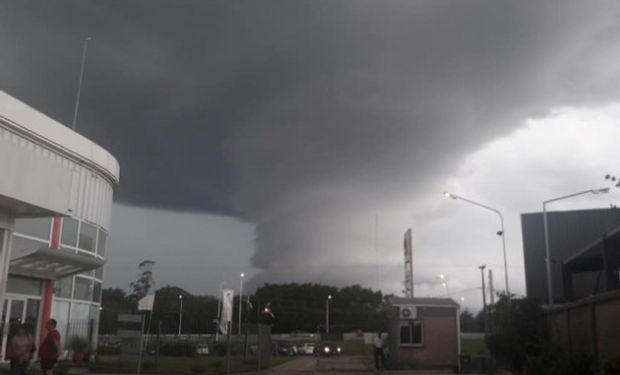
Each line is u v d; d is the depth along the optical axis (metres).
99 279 37.81
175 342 47.09
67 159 31.62
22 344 16.55
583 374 23.20
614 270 33.03
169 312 106.00
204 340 65.19
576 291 51.56
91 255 35.00
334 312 124.56
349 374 32.78
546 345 29.81
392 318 38.53
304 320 124.56
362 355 60.75
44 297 30.41
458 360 35.22
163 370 28.94
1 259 16.36
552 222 59.53
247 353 34.38
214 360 37.16
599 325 23.20
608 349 22.23
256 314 109.44
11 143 15.38
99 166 35.44
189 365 31.88
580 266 42.75
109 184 38.41
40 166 16.31
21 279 29.03
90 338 35.28
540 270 58.94
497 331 34.50
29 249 24.83
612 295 21.64
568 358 24.08
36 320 29.97
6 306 27.94
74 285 33.94
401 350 38.12
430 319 38.47
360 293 128.25
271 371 33.31
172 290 110.31
